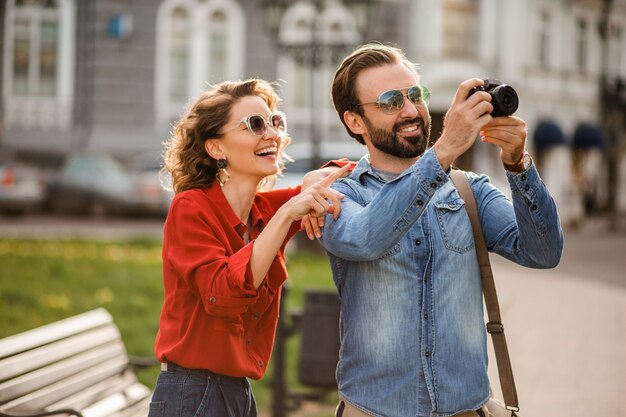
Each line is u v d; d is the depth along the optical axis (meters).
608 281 14.62
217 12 27.92
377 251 2.70
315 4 15.33
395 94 2.88
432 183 2.62
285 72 28.75
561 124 36.72
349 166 3.12
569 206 31.36
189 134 3.16
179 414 3.03
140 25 26.92
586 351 8.41
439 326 2.82
